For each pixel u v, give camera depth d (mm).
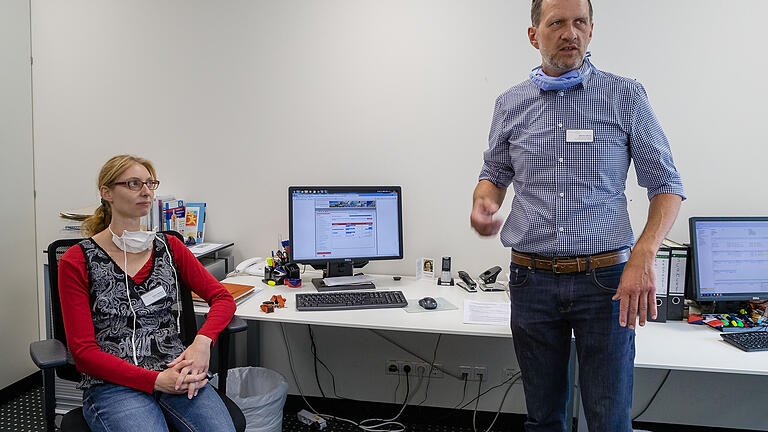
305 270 2773
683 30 2357
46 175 2914
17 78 2787
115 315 1708
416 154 2613
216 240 2832
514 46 2480
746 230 2217
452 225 2627
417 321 2037
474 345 2660
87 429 1581
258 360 2809
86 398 1639
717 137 2385
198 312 2057
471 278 2645
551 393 1743
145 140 2824
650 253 1464
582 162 1583
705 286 2215
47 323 2590
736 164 2387
